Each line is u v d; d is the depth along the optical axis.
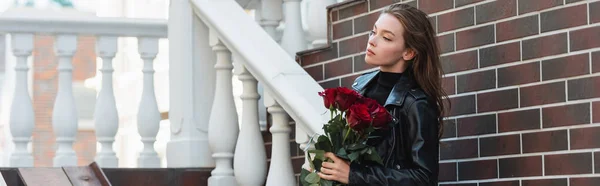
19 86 5.23
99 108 5.26
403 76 3.40
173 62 5.04
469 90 3.81
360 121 3.04
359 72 4.36
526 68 3.58
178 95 5.00
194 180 4.82
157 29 5.30
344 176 3.15
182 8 4.99
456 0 3.89
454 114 3.88
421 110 3.28
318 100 3.97
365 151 3.14
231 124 4.65
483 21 3.77
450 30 3.92
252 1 5.25
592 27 3.35
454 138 3.88
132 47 10.10
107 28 5.27
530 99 3.55
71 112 5.24
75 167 4.52
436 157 3.30
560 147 3.44
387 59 3.40
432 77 3.41
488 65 3.73
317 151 3.18
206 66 4.97
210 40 4.68
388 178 3.16
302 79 4.14
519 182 3.58
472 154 3.79
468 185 3.80
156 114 5.25
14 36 5.23
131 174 4.72
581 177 3.36
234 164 4.49
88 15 5.48
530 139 3.55
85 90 11.91
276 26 5.19
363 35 4.34
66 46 5.26
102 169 4.66
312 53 4.68
